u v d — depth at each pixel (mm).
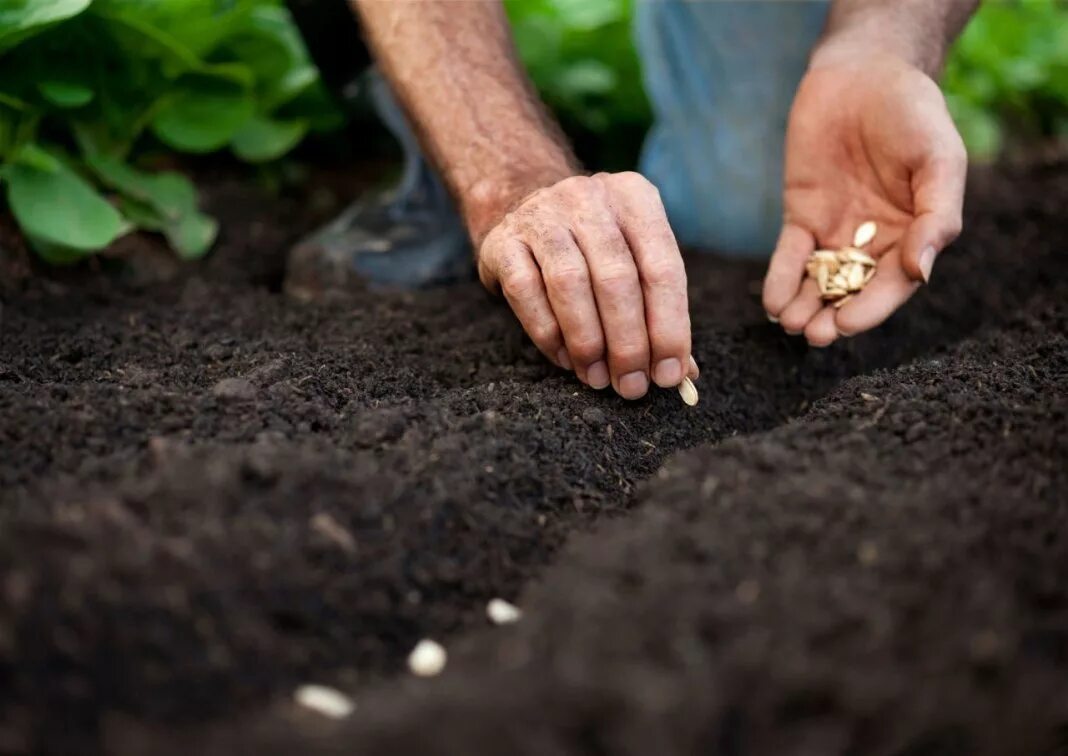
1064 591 541
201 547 549
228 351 753
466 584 588
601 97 1275
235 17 895
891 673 503
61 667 510
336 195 1087
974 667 507
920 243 725
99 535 542
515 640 536
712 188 997
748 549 562
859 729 494
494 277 701
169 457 598
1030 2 1586
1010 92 1452
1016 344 767
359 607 562
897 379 713
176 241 899
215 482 573
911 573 544
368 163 1174
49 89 827
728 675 501
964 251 977
